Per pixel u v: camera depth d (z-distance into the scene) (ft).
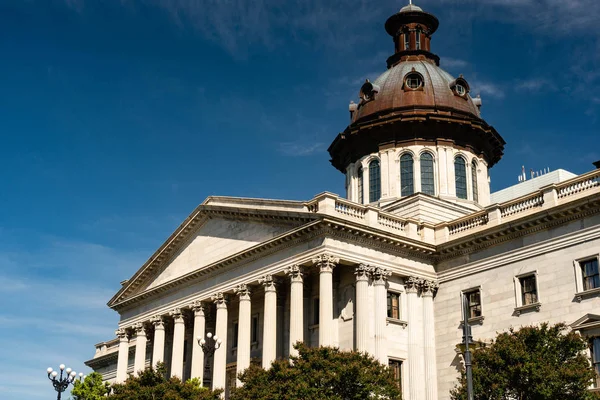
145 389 144.36
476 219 156.97
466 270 154.92
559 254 138.72
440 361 153.99
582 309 132.46
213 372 162.20
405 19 219.61
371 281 149.07
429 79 202.69
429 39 220.64
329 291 141.18
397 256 155.12
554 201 141.59
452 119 192.75
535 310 140.05
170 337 195.62
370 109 202.39
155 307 191.21
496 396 111.04
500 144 205.16
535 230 143.84
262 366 148.56
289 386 117.08
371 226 150.61
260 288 164.45
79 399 202.18
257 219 162.91
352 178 201.26
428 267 160.04
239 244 167.53
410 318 153.58
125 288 201.87
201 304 174.70
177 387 144.97
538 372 108.27
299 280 147.74
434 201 179.11
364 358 122.93
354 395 116.47
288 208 154.61
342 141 203.72
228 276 166.91
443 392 151.43
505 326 144.36
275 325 151.53
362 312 144.36
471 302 152.87
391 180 191.83
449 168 191.93
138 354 193.98
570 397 109.29
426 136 193.98
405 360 150.92
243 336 157.79
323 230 144.56
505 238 148.87
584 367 111.34
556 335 116.26
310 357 121.70
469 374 104.06
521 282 144.66
